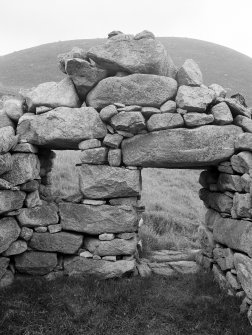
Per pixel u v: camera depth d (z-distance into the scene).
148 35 6.03
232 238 5.55
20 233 5.83
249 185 5.41
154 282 6.03
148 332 4.62
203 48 62.31
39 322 4.61
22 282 5.62
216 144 5.77
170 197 13.46
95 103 6.04
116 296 5.28
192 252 7.68
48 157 6.81
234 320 4.85
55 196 6.43
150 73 6.05
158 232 9.38
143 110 5.86
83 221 5.96
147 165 6.04
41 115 5.90
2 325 4.44
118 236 6.04
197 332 4.66
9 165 5.53
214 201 6.49
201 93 5.87
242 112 6.07
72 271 5.98
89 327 4.63
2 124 6.04
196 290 5.80
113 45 6.00
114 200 6.04
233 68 54.00
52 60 49.94
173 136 5.75
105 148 5.96
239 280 5.28
